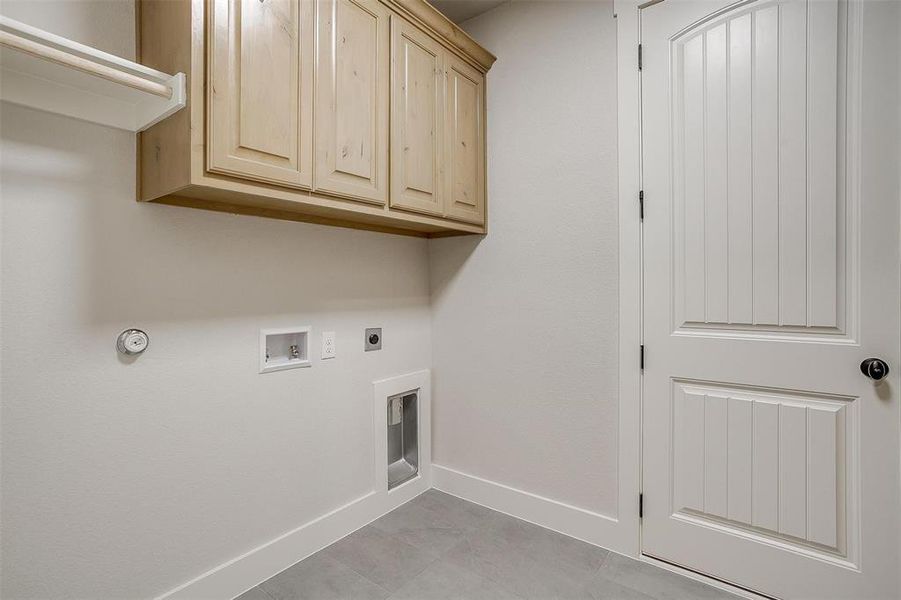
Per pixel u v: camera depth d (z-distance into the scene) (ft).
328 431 6.23
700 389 5.46
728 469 5.29
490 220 7.22
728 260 5.23
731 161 5.18
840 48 4.59
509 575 5.52
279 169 4.28
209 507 4.97
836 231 4.65
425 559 5.86
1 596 3.70
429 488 7.97
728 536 5.29
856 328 4.58
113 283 4.24
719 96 5.24
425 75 6.00
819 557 4.82
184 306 4.74
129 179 4.33
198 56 3.71
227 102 3.88
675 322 5.60
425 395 7.84
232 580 5.13
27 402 3.79
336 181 4.84
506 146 7.02
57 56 3.20
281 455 5.66
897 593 4.45
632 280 5.87
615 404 6.04
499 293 7.12
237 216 5.18
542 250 6.66
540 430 6.72
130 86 3.51
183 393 4.75
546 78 6.59
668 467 5.67
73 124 4.00
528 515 6.83
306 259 5.94
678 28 5.48
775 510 5.03
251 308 5.34
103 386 4.19
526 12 6.81
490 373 7.24
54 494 3.94
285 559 5.65
